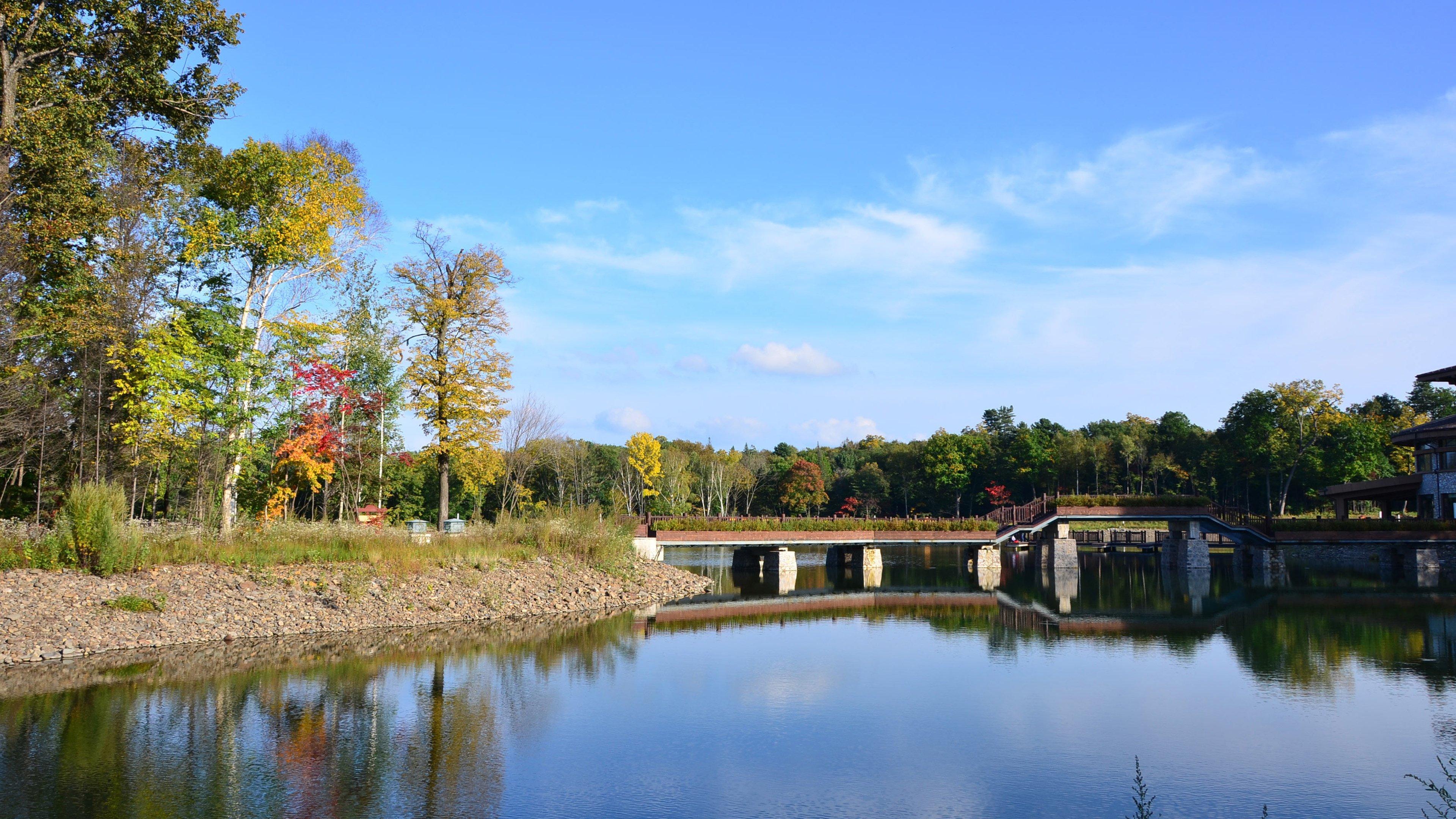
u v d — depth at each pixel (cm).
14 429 2652
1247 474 7875
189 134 2856
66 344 2836
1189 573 4672
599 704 1603
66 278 2755
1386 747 1372
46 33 2333
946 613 2988
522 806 1081
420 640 2167
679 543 4272
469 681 1753
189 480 3584
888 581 4369
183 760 1220
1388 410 8662
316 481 3259
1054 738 1415
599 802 1105
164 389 2631
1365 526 4594
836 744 1377
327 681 1700
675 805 1102
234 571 2314
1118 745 1382
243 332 2928
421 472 5625
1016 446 8919
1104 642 2350
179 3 2552
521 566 3016
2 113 2325
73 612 1903
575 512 3553
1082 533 7081
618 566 3369
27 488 3072
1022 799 1138
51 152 2397
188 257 2969
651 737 1395
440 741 1352
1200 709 1605
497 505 6241
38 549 2073
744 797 1134
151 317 3016
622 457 8062
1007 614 2972
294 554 2489
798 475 8956
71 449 3072
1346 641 2377
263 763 1220
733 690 1727
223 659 1841
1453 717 1552
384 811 1054
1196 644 2325
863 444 13375
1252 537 4594
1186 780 1213
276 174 3045
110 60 2597
